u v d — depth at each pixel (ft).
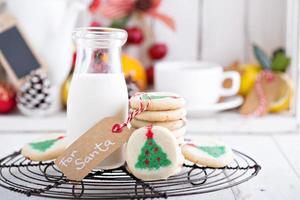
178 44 3.26
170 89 2.81
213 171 1.90
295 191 1.82
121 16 3.17
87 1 3.14
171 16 3.23
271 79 3.00
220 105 2.81
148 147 1.76
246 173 2.00
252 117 2.87
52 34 2.86
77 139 1.79
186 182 1.77
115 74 1.90
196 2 3.21
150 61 3.29
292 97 2.97
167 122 1.87
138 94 1.95
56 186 1.70
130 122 1.89
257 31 3.23
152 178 1.76
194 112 2.82
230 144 2.50
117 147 1.77
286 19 3.19
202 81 2.79
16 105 3.09
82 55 1.89
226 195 1.77
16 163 2.13
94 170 1.90
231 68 3.14
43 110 2.86
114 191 1.75
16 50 2.88
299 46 2.88
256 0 3.20
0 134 2.71
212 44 3.26
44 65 2.87
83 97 1.86
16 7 2.89
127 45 3.22
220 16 3.23
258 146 2.46
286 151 2.37
